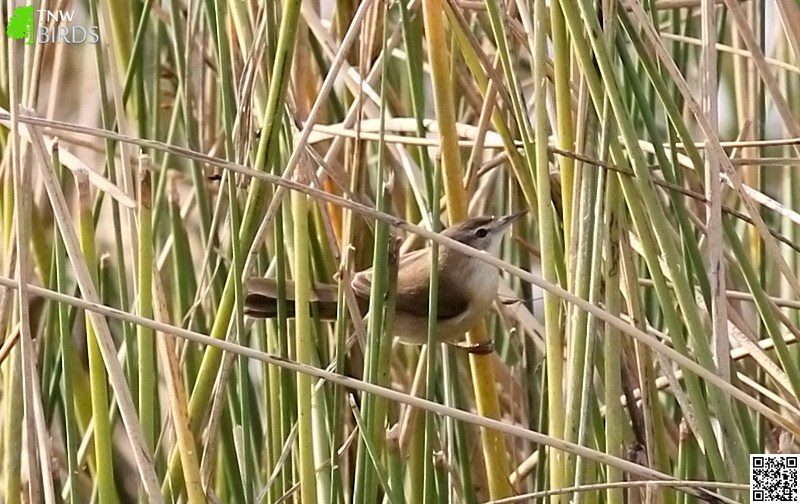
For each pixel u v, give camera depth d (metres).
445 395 4.48
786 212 3.93
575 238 3.44
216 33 3.99
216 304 4.42
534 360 5.12
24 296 3.32
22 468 4.78
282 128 4.11
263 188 3.54
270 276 4.63
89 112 6.20
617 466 3.16
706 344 3.25
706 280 3.48
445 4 4.07
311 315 4.24
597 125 3.51
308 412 3.69
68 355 3.81
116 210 4.25
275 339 4.27
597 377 4.23
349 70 4.65
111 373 3.34
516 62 4.45
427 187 4.40
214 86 5.36
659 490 3.65
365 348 3.82
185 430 3.57
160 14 5.00
